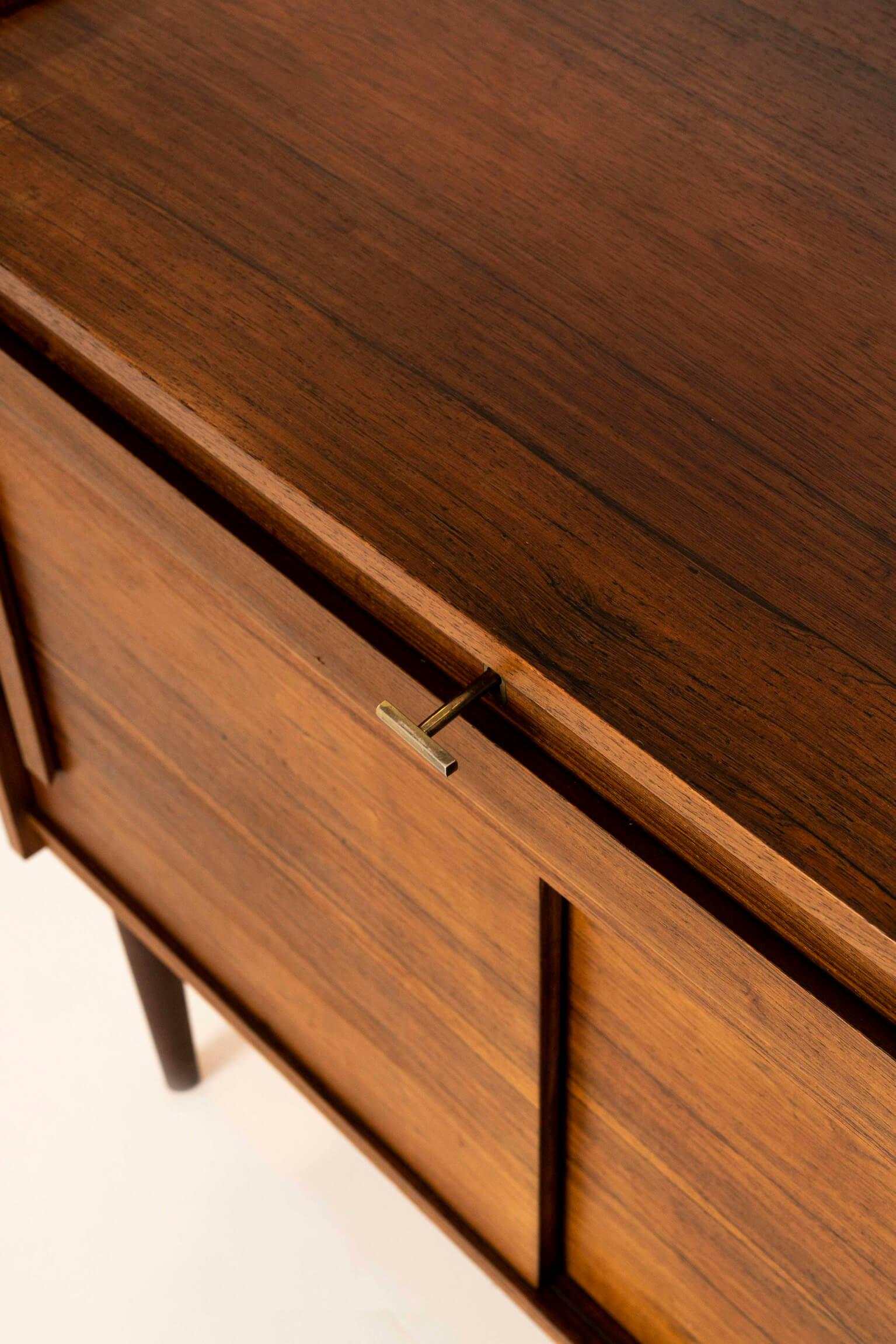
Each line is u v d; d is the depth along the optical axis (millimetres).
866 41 695
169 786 836
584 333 575
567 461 534
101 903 1331
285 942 832
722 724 464
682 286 592
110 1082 1213
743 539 509
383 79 683
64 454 688
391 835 670
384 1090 839
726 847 458
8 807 1011
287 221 620
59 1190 1150
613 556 506
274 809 750
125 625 766
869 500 518
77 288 599
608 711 468
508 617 492
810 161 641
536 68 687
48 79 691
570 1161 732
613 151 646
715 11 713
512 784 544
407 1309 1068
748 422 543
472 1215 838
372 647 569
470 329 577
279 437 544
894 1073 456
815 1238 596
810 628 485
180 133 660
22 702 913
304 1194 1135
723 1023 529
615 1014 622
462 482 528
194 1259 1106
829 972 475
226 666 704
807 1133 556
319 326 580
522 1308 833
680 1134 633
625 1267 753
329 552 580
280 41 704
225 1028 1245
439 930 684
